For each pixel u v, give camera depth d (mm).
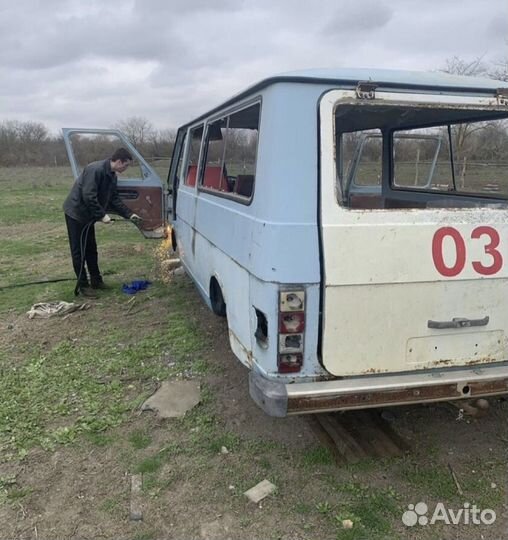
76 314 5930
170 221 7270
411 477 3070
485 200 3801
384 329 2791
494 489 2979
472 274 2855
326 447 3336
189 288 6871
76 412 3818
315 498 2918
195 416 3738
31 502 2920
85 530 2723
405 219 2740
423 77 2928
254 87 2908
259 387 2760
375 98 2717
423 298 2814
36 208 17094
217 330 5344
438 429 3557
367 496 2926
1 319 5844
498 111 3066
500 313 2953
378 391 2764
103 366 4551
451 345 2910
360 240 2684
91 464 3240
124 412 3814
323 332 2711
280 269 2637
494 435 3486
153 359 4688
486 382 2910
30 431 3574
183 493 2979
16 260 9031
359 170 4730
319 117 2662
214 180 4379
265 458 3264
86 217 6262
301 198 2645
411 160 4652
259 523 2752
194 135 5539
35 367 4539
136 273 7793
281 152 2648
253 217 2881
